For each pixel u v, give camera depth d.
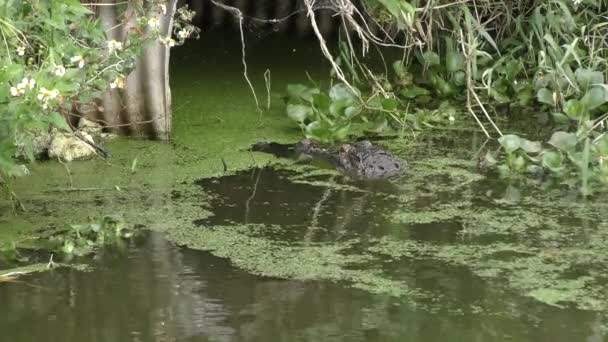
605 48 8.83
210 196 6.85
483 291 5.44
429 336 4.91
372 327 5.00
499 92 9.11
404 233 6.25
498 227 6.35
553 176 7.30
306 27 11.60
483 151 7.87
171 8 7.54
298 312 5.16
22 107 5.29
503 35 9.85
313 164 7.57
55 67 5.49
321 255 5.91
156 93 7.75
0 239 6.03
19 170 5.87
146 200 6.73
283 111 8.70
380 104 8.78
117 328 4.95
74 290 5.40
